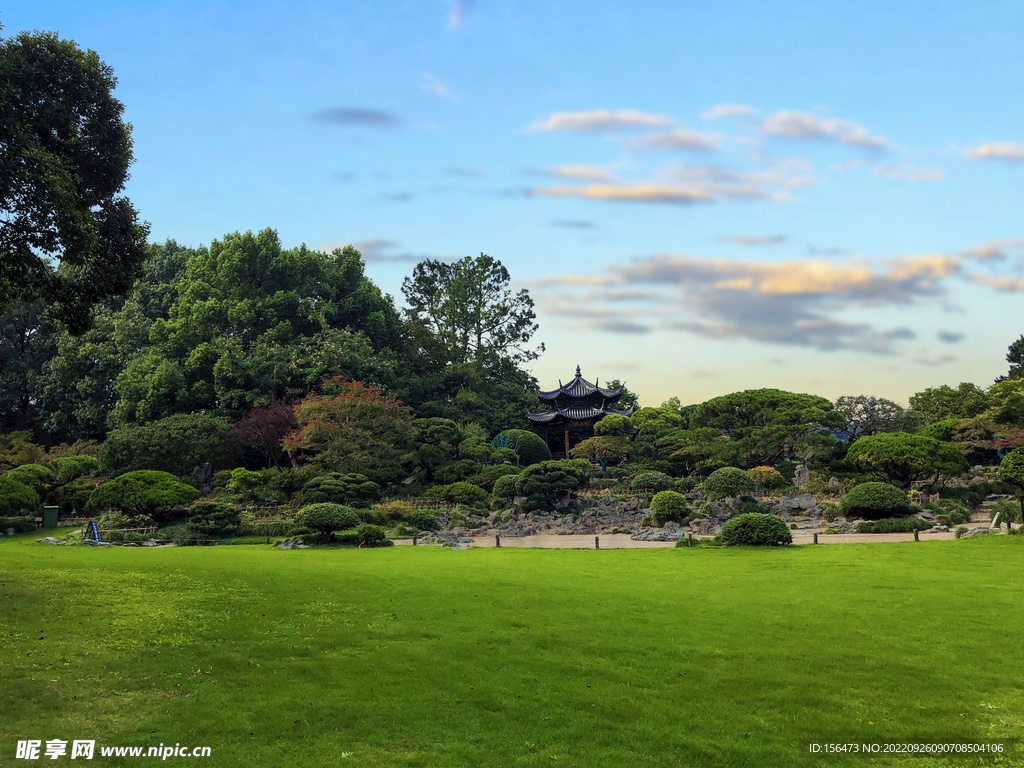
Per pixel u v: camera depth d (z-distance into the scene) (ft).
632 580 83.66
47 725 39.70
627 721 43.93
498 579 80.48
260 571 79.82
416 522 149.48
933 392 263.29
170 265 282.97
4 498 135.44
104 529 139.54
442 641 56.39
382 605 66.13
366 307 273.33
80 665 47.83
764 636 59.82
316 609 63.82
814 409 207.00
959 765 39.86
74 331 69.51
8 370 247.50
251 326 244.01
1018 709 46.39
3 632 52.49
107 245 67.87
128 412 222.89
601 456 223.92
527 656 53.78
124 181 69.92
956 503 156.87
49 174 58.39
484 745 40.55
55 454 196.75
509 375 324.80
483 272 320.70
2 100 58.03
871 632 61.05
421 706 44.83
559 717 43.96
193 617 59.47
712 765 39.37
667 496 148.97
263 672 48.98
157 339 239.91
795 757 40.29
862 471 191.52
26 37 63.31
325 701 44.88
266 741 39.86
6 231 59.98
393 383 248.73
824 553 104.58
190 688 45.88
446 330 321.73
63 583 67.41
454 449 217.36
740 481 160.15
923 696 48.19
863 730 43.34
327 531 126.21
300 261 260.83
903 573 86.28
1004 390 231.09
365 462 177.58
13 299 65.00
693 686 49.16
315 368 222.07
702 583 81.97
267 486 173.06
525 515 168.14
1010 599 72.28
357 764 37.91
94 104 66.44
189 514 148.87
